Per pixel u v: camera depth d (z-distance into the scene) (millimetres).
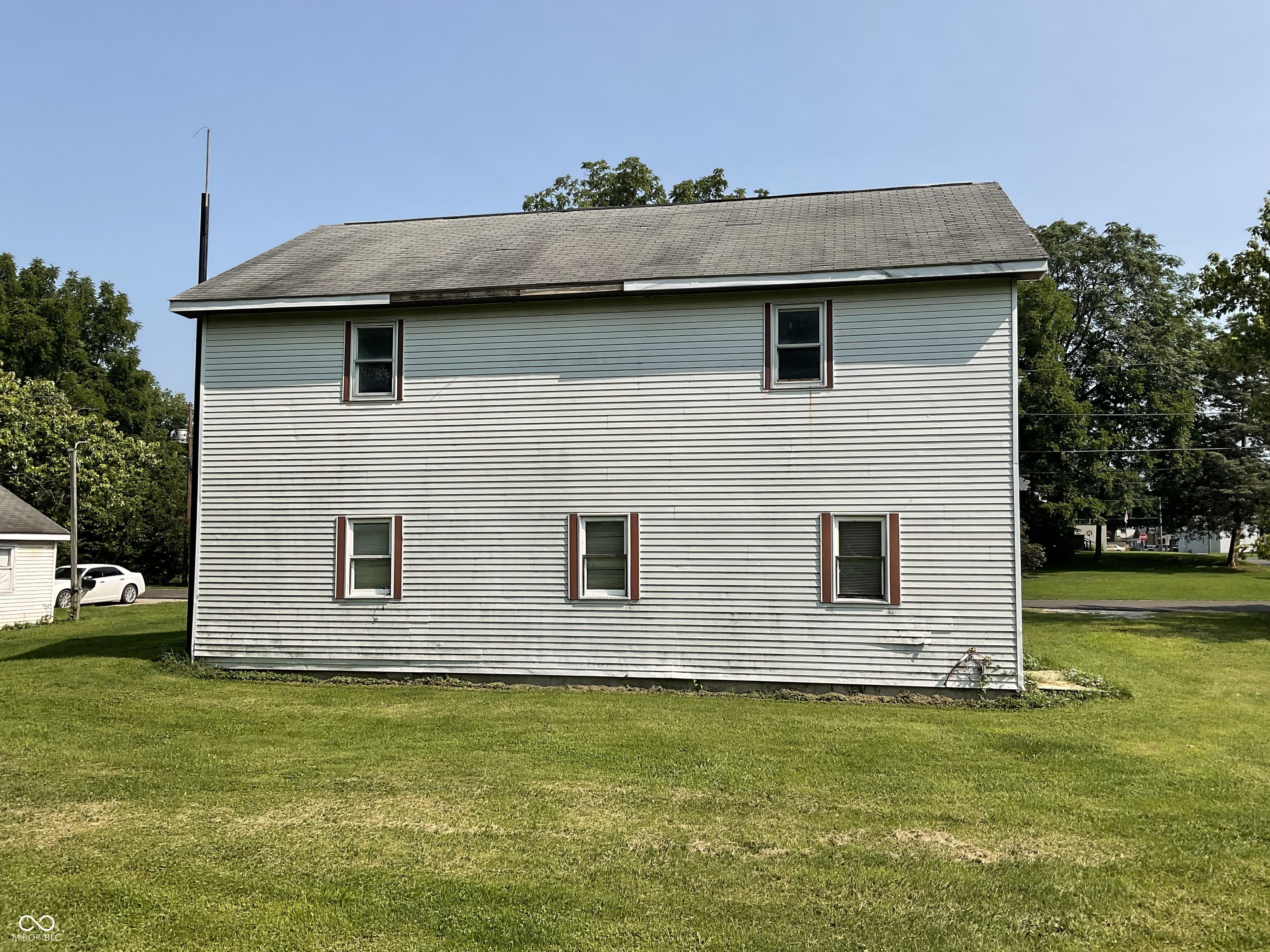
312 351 15039
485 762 9430
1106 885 6309
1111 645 18344
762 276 13438
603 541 14203
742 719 11547
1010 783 8672
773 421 13711
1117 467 48438
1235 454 49938
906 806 7992
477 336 14633
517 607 14281
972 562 12984
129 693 13234
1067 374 45594
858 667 13258
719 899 6062
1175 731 10977
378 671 14578
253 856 6785
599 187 38594
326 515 14828
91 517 42938
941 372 13234
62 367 50250
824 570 13422
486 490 14461
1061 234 51438
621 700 12938
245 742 10328
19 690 13305
